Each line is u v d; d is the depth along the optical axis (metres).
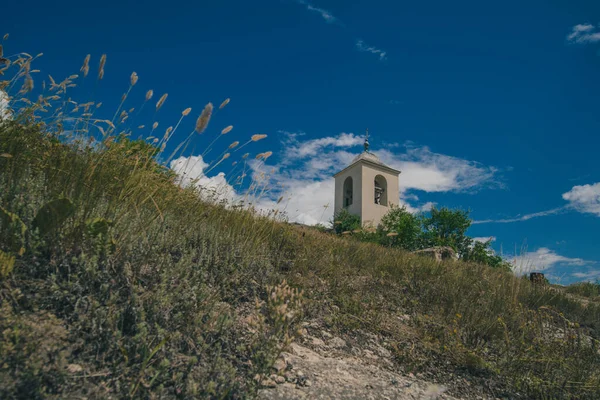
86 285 2.11
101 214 2.74
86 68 3.18
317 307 3.55
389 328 3.57
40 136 3.17
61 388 1.54
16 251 2.11
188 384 1.79
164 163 3.87
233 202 4.80
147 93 3.43
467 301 4.57
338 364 2.70
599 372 3.28
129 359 1.83
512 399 2.82
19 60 3.06
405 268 5.71
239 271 3.38
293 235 5.38
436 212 22.12
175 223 3.53
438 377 2.93
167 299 2.28
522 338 3.62
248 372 2.12
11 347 1.56
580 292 9.02
